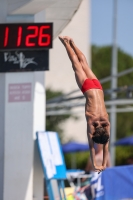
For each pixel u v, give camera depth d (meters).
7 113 29.44
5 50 29.31
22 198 29.36
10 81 29.53
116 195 29.30
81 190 33.00
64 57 83.06
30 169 29.52
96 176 28.84
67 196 33.91
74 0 30.98
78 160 80.81
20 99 29.59
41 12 31.84
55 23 35.38
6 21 29.64
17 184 29.36
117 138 99.56
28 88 29.66
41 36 29.30
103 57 111.06
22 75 29.66
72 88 83.38
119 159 84.88
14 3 29.06
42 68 29.39
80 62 23.44
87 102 22.44
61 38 23.81
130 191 29.89
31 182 29.52
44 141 29.69
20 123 29.53
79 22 85.44
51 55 82.44
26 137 29.56
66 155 80.75
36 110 30.58
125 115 100.06
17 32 29.22
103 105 22.36
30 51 29.41
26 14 29.73
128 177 29.86
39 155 29.91
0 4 29.64
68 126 83.44
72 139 81.94
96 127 21.98
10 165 29.36
